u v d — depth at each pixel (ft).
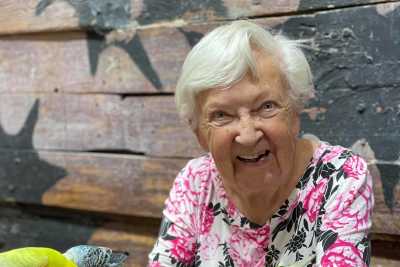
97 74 5.24
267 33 2.98
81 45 5.28
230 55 2.82
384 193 4.08
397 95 3.95
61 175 5.62
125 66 5.07
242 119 2.91
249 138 2.89
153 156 5.08
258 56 2.90
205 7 4.59
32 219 6.12
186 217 3.47
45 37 5.47
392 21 3.90
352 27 4.04
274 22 4.32
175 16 4.75
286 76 2.97
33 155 5.75
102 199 5.42
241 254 3.37
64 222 5.91
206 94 2.96
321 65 4.19
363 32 4.01
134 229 5.52
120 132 5.23
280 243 3.30
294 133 3.09
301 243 3.22
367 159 4.12
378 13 3.94
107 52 5.14
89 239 5.72
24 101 5.72
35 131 5.71
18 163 5.86
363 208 3.04
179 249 3.44
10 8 5.53
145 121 5.07
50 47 5.46
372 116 4.07
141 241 5.44
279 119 2.96
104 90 5.23
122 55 5.06
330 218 3.04
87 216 5.77
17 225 6.16
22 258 2.66
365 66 4.04
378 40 3.97
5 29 5.59
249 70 2.87
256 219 3.31
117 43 5.07
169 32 4.77
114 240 5.59
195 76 2.92
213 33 2.93
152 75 4.93
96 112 5.32
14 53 5.68
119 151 5.33
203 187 3.45
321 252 2.97
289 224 3.28
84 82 5.33
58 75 5.47
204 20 4.61
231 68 2.83
